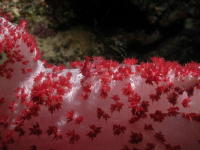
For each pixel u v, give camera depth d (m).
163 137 0.11
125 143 0.12
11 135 0.12
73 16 0.30
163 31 0.33
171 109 0.11
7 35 0.14
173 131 0.11
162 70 0.12
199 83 0.12
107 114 0.12
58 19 0.28
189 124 0.11
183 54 0.33
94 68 0.13
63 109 0.12
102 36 0.31
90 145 0.12
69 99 0.13
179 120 0.12
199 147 0.11
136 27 0.32
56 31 0.27
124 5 0.31
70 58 0.26
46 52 0.25
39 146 0.12
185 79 0.12
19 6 0.26
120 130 0.12
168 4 0.32
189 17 0.33
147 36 0.32
